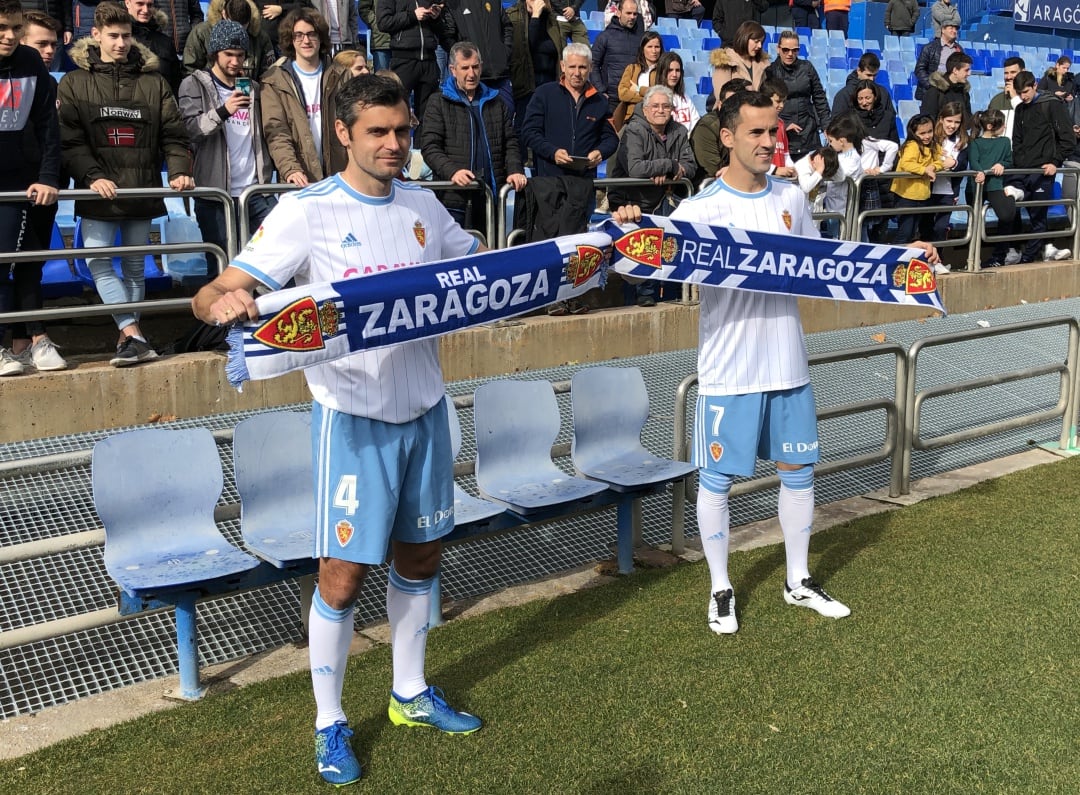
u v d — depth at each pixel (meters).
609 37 8.81
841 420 6.73
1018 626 3.84
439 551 3.14
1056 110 10.01
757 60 8.53
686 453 4.81
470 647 3.74
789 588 4.07
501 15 7.79
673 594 4.21
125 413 5.34
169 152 5.62
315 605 2.96
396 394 2.90
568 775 2.93
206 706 3.37
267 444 3.81
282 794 2.85
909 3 14.98
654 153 7.18
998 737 3.11
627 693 3.37
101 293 5.44
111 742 3.14
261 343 2.69
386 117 2.74
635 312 7.16
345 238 2.84
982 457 6.29
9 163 5.09
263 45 6.81
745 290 3.75
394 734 3.15
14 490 4.60
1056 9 17.98
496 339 6.47
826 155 7.84
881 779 2.91
